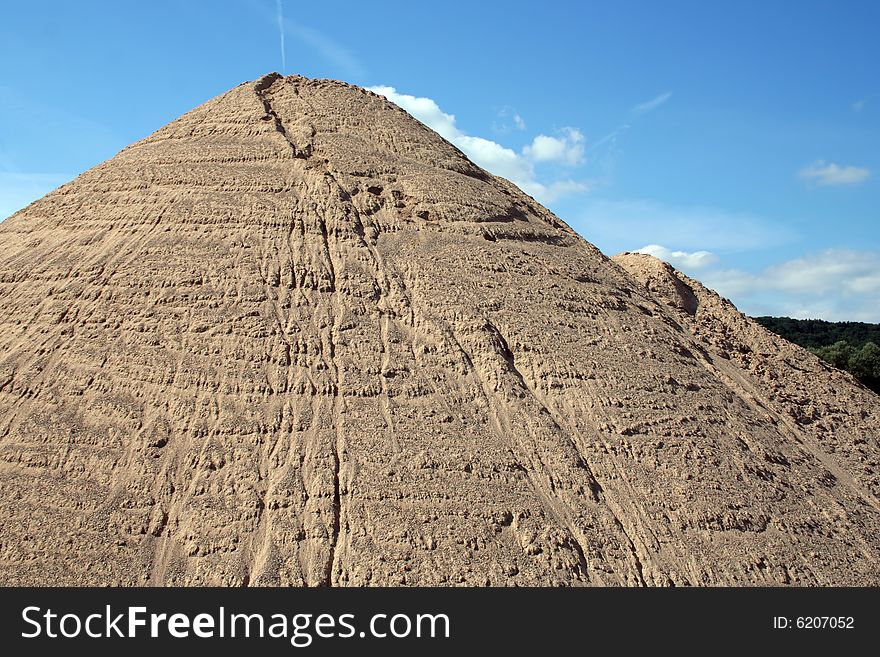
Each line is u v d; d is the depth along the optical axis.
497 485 25.11
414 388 27.55
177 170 34.53
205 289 29.53
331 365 27.89
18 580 22.08
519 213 37.78
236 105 38.28
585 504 25.39
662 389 30.16
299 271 30.45
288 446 25.48
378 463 25.11
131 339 28.14
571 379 29.19
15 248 33.31
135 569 22.55
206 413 26.23
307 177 34.03
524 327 30.56
